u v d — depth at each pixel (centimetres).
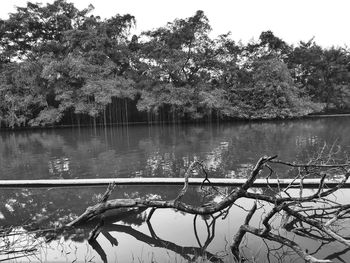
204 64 2333
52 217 427
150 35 2345
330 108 2755
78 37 2138
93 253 322
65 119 2258
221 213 398
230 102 2256
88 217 378
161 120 2288
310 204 428
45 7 2266
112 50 2245
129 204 359
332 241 323
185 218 404
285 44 2611
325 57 2753
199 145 1062
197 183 542
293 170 632
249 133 1396
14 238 357
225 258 303
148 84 2206
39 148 1141
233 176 609
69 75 2080
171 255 313
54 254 321
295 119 2236
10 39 2288
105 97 1973
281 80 2283
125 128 1925
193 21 2283
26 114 2069
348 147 901
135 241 345
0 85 2011
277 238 286
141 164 770
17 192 552
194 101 2159
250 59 2462
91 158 885
